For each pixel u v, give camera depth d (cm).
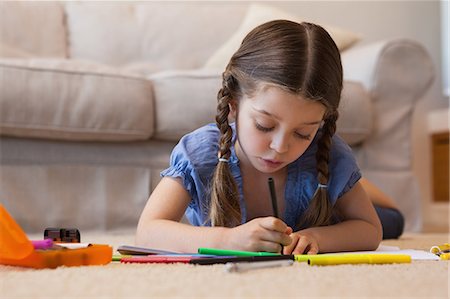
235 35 281
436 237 204
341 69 117
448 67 358
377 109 254
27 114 208
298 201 130
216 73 230
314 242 115
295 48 110
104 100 216
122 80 221
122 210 221
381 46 257
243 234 106
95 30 284
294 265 96
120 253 116
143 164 225
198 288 75
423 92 259
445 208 335
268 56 111
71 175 216
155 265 96
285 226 105
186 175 125
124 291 74
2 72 207
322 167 126
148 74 282
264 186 129
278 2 328
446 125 333
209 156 126
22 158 212
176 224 116
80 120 213
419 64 259
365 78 256
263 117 109
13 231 94
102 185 219
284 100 107
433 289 76
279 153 110
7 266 98
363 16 345
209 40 296
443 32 361
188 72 230
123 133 218
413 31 356
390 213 186
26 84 209
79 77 217
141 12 295
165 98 225
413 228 256
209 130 131
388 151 255
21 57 263
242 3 321
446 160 336
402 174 256
